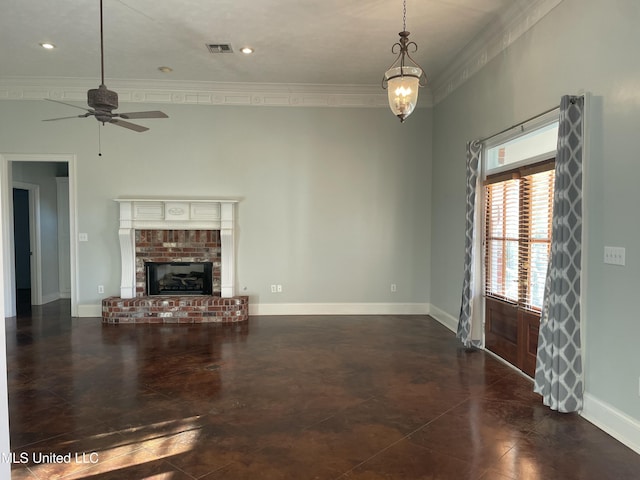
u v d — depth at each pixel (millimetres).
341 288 6398
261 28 4352
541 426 2828
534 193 3680
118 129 6098
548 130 3486
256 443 2600
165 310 5816
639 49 2543
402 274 6434
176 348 4598
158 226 6035
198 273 6344
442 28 4305
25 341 4867
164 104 6121
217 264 6172
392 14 4031
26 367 3969
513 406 3141
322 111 6281
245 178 6250
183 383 3578
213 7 3916
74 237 6125
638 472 2311
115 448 2543
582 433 2736
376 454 2479
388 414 3004
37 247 7039
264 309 6344
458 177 5309
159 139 6141
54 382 3594
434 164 6234
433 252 6273
